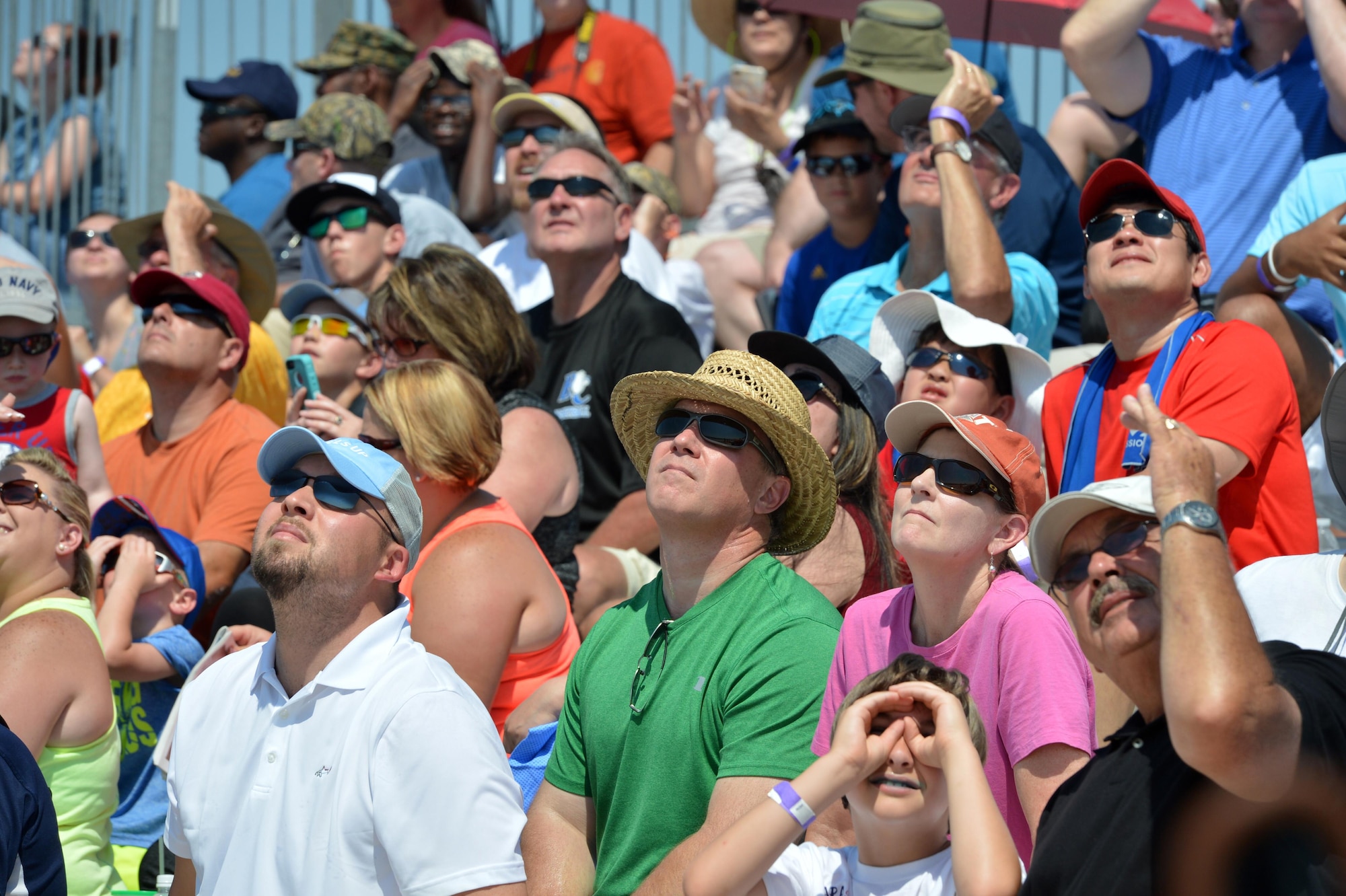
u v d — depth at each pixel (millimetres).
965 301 20031
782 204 29406
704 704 12867
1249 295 19797
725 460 13242
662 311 23531
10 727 15242
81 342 31344
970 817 10141
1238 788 8625
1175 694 8641
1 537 16141
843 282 23453
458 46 32156
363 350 24875
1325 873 8664
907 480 12781
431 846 11305
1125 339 16828
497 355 19484
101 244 30531
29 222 37312
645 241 27391
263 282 27859
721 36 33344
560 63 33906
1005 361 18422
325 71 35312
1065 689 11547
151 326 22672
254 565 12406
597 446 22938
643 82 33438
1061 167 25203
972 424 12562
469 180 31625
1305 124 22922
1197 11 27516
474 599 15641
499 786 11594
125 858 18312
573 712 13898
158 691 19000
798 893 11398
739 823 10922
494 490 18219
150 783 18750
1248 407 15469
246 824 11867
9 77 38062
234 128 35656
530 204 23672
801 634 12961
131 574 18938
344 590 12305
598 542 21953
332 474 12539
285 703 12156
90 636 16219
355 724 11773
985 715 11938
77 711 15820
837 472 16250
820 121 25422
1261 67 23562
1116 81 23828
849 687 12867
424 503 16359
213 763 12375
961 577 12461
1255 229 23078
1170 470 9367
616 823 13078
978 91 21312
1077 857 9273
